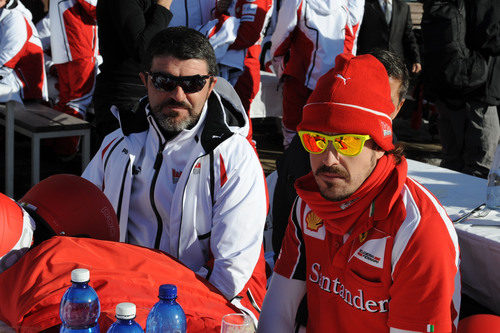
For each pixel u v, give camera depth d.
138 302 1.91
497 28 5.14
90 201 2.39
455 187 3.62
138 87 4.49
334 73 1.68
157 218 2.65
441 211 1.64
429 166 4.10
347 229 1.71
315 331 1.87
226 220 2.52
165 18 4.31
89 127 5.23
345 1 5.55
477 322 1.91
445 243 1.58
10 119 5.23
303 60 5.58
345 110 1.63
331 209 1.71
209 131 2.57
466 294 2.92
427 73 5.42
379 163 1.66
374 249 1.66
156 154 2.62
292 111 5.79
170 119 2.51
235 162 2.56
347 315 1.76
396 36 7.13
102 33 4.45
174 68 2.47
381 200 1.65
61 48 6.00
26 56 5.61
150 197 2.62
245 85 5.66
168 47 2.47
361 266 1.69
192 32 2.53
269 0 5.49
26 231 2.16
